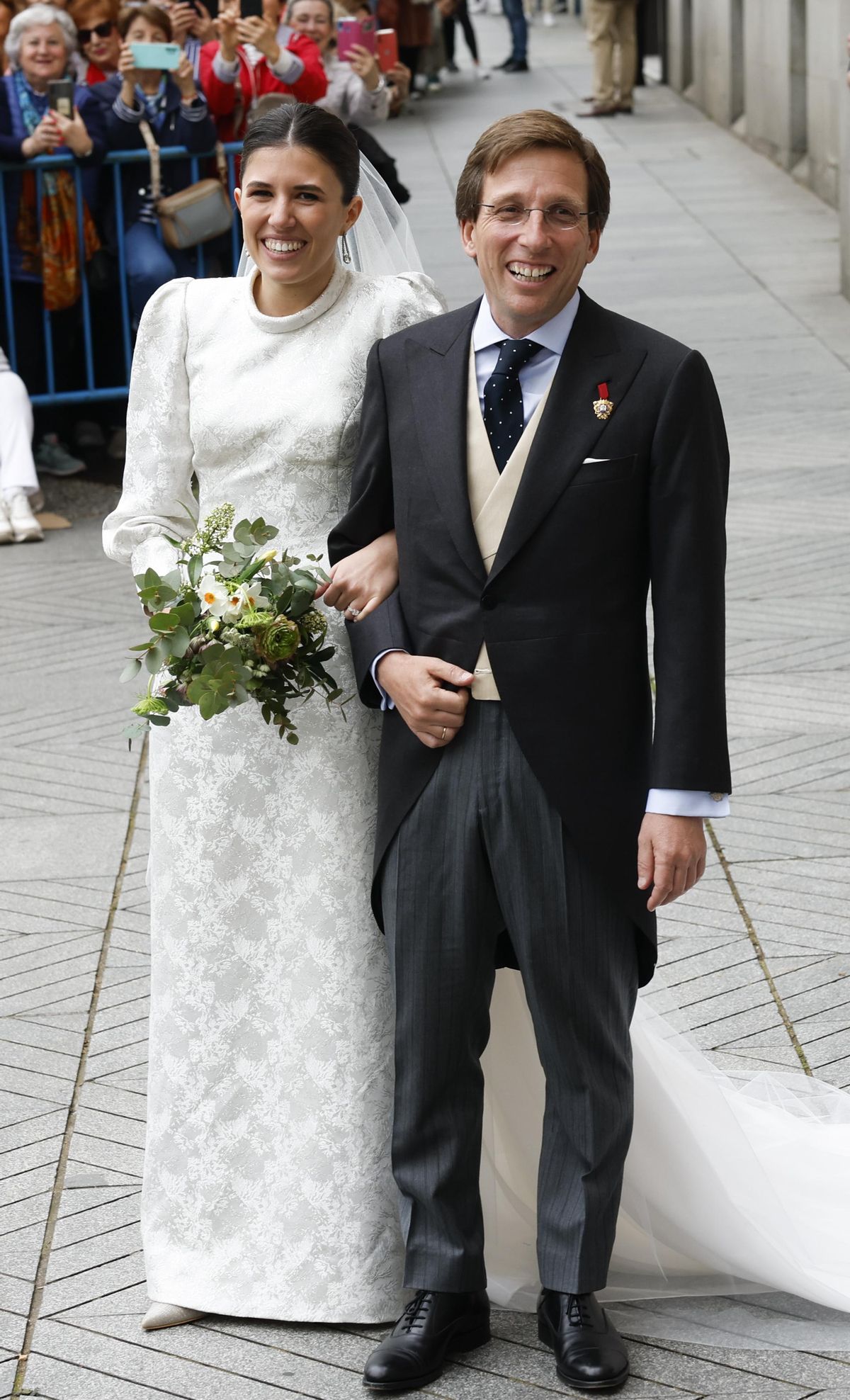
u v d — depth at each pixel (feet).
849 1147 12.33
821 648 22.85
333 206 10.64
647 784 10.19
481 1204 10.98
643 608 10.14
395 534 10.48
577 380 9.86
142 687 22.71
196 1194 11.24
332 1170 11.08
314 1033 11.09
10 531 29.48
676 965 15.38
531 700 9.88
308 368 10.93
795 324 40.22
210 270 32.14
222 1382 10.41
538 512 9.77
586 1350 10.20
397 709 10.31
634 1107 10.83
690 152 64.64
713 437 9.87
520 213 9.65
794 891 16.67
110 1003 15.15
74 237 30.86
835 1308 11.01
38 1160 12.80
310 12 33.17
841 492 29.19
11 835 18.65
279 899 11.10
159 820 11.27
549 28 111.55
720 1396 10.14
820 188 54.49
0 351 30.30
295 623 10.34
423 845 10.21
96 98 30.58
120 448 34.22
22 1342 10.82
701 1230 11.03
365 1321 11.02
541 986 10.16
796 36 57.06
